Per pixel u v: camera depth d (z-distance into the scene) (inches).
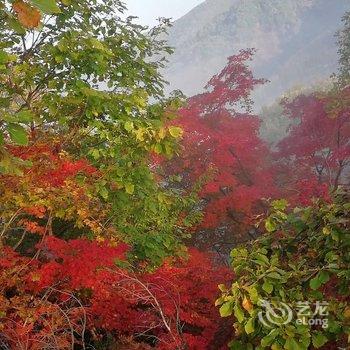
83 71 222.1
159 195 226.8
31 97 221.3
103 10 253.0
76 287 183.9
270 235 150.4
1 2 76.9
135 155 208.7
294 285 129.1
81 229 267.9
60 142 217.3
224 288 127.0
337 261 123.2
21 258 188.1
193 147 425.4
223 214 426.6
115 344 219.9
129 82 248.1
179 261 259.9
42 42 238.7
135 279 178.4
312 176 495.5
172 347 179.5
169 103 251.6
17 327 174.6
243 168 476.7
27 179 179.3
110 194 223.6
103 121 226.7
